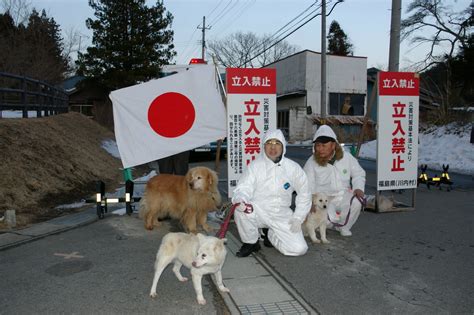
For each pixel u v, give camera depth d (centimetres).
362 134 764
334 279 406
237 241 537
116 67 2830
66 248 495
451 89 2386
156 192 588
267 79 643
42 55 2189
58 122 1357
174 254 366
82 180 920
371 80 3238
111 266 437
